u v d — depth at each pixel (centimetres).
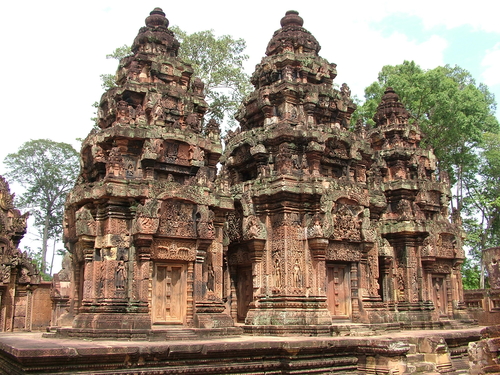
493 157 4275
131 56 2161
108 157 1933
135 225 1770
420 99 3800
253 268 2233
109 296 1736
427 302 2764
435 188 3069
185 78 2227
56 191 5706
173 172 1981
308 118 2420
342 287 2289
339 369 1695
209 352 1470
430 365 1809
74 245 1995
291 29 2580
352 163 2506
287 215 2184
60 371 1273
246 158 2442
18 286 2814
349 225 2284
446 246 2969
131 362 1367
